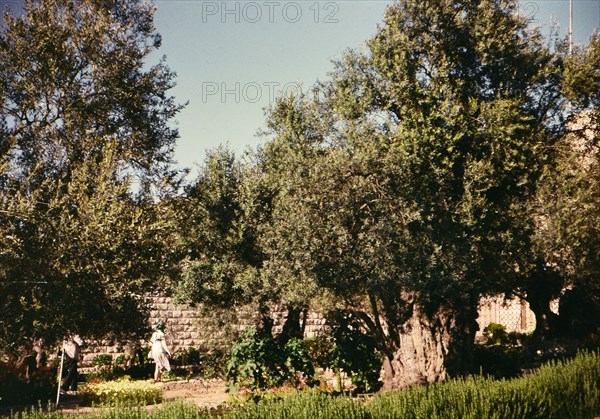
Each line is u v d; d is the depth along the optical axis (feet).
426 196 49.83
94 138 64.03
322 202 47.78
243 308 64.08
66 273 52.24
